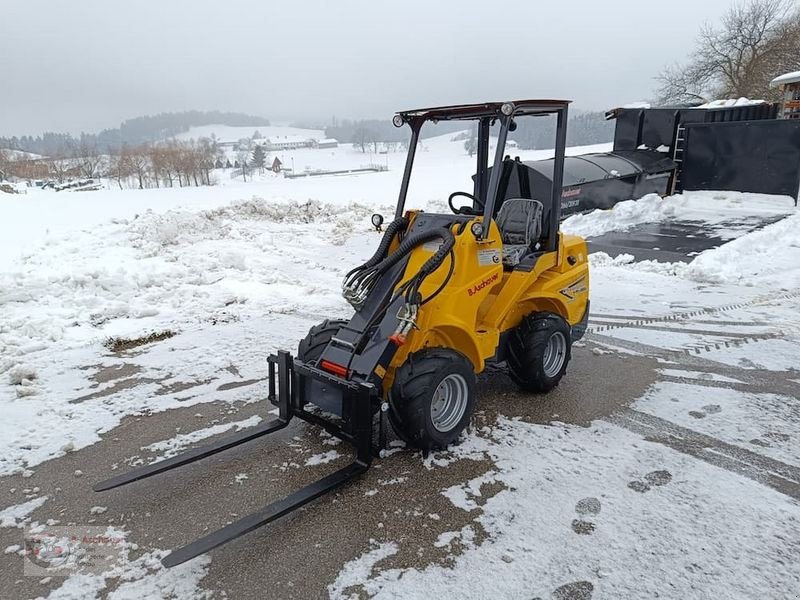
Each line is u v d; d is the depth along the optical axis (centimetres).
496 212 526
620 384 511
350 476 347
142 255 930
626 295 810
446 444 390
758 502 340
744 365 553
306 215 1398
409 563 291
